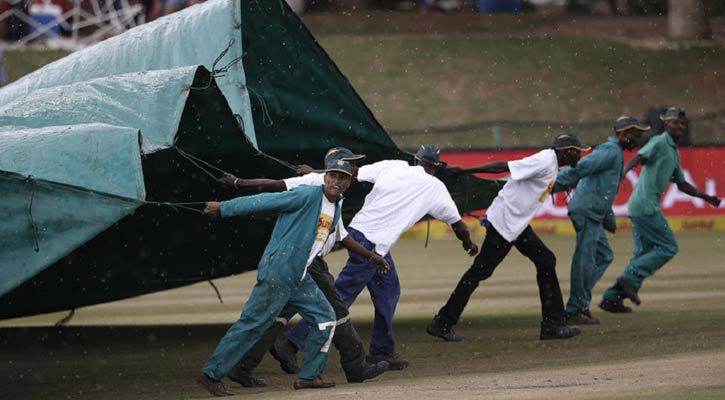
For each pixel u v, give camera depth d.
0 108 31.53
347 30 134.12
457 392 25.61
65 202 25.64
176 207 28.97
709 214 79.75
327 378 29.84
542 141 109.00
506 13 140.50
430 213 31.98
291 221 26.27
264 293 26.23
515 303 46.44
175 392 28.19
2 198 25.61
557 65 125.69
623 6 144.25
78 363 34.00
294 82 36.88
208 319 44.38
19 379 31.05
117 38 37.78
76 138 26.30
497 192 41.97
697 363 28.89
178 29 36.31
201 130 31.31
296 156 36.62
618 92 121.06
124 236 33.53
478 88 120.19
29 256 25.47
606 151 39.56
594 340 35.53
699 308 42.16
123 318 45.56
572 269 39.59
